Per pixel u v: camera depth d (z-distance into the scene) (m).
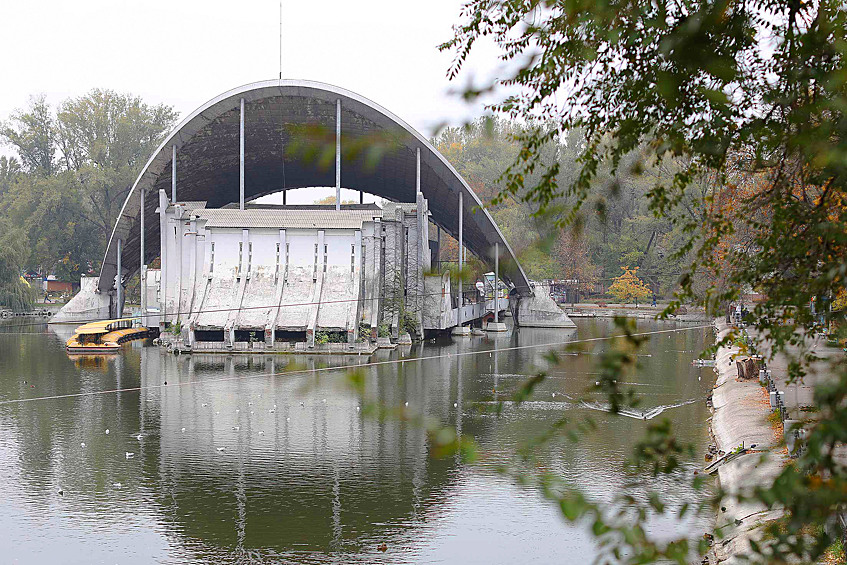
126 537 16.34
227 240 53.03
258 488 19.77
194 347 50.03
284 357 47.59
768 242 3.92
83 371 41.31
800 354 3.78
